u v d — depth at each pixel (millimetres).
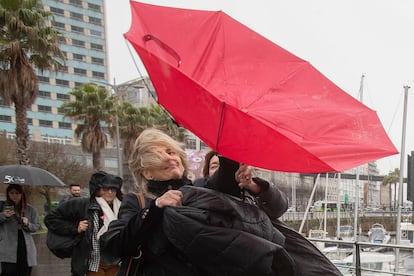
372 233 24203
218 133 1631
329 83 1983
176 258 1911
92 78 99625
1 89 19719
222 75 1868
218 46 1921
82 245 4480
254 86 1869
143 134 2246
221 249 1749
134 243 1914
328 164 1577
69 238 4551
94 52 100750
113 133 33062
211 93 1549
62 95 93812
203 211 1811
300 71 1981
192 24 1895
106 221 4520
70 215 4605
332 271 2162
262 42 2008
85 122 31312
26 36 19734
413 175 12789
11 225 6023
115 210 4711
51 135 91188
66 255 4625
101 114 30672
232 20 2000
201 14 1945
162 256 1916
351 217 36594
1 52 19375
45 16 20875
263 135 1582
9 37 19500
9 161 36344
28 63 20016
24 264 6121
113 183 4684
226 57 1920
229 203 1854
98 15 102250
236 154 1674
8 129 83125
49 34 20609
